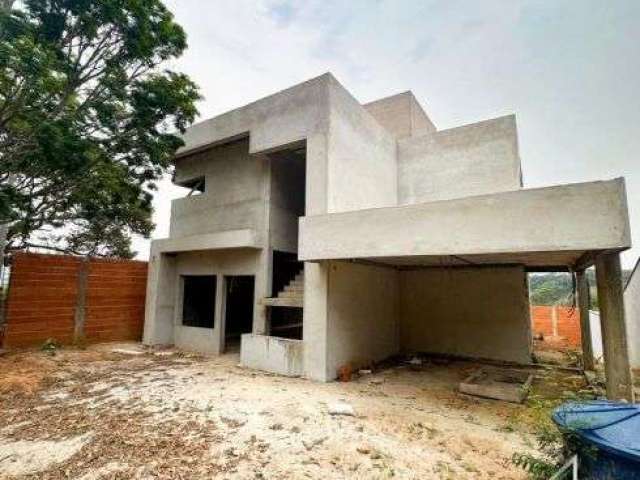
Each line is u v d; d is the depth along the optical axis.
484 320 11.67
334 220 7.30
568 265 10.77
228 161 12.20
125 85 8.92
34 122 7.61
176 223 13.49
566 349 13.17
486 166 11.42
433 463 4.30
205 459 4.27
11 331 10.32
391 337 11.92
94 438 4.85
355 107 10.31
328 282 8.40
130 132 9.36
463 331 11.96
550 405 4.86
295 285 10.55
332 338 8.43
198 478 3.87
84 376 8.17
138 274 13.52
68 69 7.59
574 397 5.13
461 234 5.87
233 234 10.56
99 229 18.03
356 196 9.97
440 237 6.06
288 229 11.52
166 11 8.70
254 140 10.41
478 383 8.20
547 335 16.38
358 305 9.77
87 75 8.42
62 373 8.32
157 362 9.87
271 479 3.86
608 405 3.56
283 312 13.96
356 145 10.17
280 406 6.14
